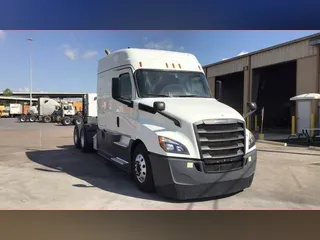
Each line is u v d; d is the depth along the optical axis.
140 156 6.18
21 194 5.93
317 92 17.16
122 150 7.06
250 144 5.98
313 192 6.21
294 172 7.99
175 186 5.32
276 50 20.09
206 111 5.73
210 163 5.42
